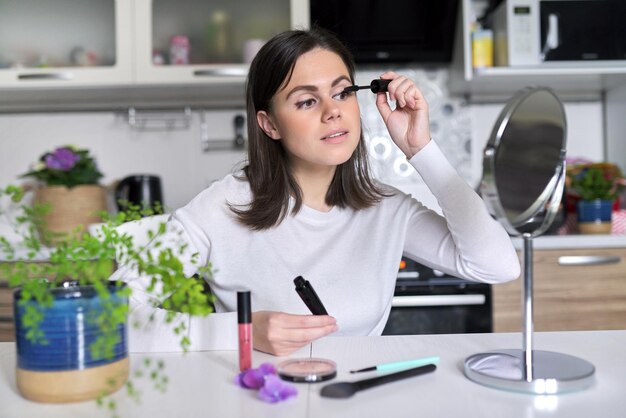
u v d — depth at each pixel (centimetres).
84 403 71
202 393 73
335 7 259
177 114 281
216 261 128
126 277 109
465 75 249
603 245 223
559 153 80
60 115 278
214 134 281
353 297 124
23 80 248
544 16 245
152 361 88
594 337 98
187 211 131
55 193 236
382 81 115
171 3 256
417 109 113
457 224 115
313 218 131
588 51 246
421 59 271
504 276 118
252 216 128
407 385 75
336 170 132
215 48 258
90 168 245
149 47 250
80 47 255
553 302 221
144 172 280
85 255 75
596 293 222
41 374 70
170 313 76
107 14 255
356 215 134
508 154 77
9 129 277
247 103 132
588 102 285
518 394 72
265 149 130
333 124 117
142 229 137
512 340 96
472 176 284
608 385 75
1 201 251
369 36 264
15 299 72
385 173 278
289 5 259
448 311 223
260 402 69
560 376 73
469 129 283
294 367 80
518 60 244
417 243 133
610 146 279
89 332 71
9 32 255
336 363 85
